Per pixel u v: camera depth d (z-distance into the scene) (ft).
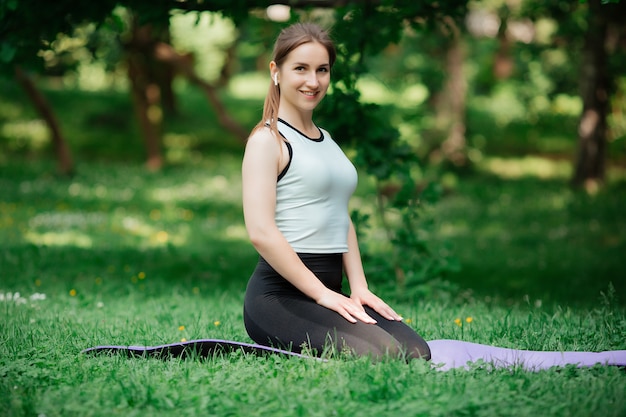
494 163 70.85
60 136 60.64
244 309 12.62
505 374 11.25
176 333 15.19
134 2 21.56
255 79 118.62
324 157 12.28
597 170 57.57
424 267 21.86
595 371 11.39
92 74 86.48
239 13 21.52
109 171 64.18
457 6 22.35
